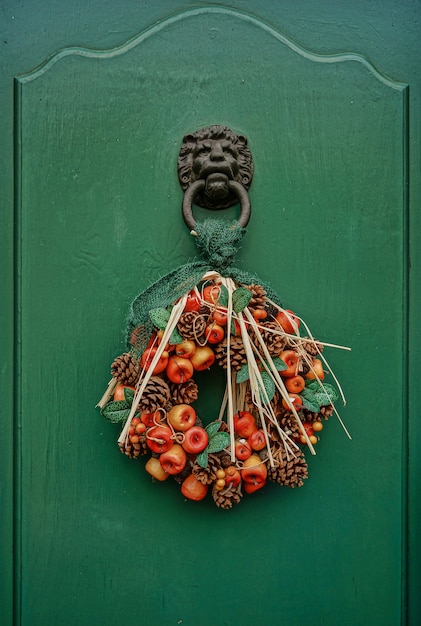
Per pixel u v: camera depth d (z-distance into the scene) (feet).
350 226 3.82
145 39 3.81
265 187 3.79
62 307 3.72
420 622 3.72
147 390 3.31
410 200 3.83
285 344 3.42
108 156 3.77
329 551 3.72
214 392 3.69
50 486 3.67
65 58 3.79
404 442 3.78
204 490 3.46
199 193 3.73
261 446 3.44
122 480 3.69
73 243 3.75
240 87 3.81
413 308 3.81
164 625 3.66
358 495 3.74
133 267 3.75
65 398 3.70
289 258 3.79
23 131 3.76
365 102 3.85
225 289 3.40
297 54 3.84
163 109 3.79
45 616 3.65
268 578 3.70
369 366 3.78
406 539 3.74
